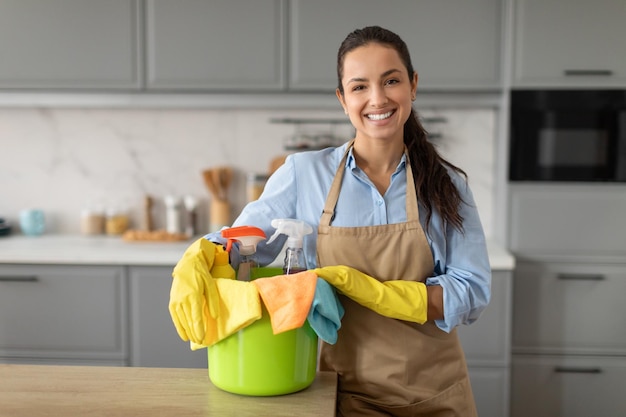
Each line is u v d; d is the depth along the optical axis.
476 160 3.40
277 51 3.07
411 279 1.47
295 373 1.32
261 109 3.45
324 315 1.29
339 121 3.42
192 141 3.48
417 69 3.03
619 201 2.95
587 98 2.94
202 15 3.07
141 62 3.09
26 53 3.10
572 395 2.98
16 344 2.96
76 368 1.49
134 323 2.92
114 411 1.25
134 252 2.90
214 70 3.09
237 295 1.26
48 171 3.52
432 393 1.47
